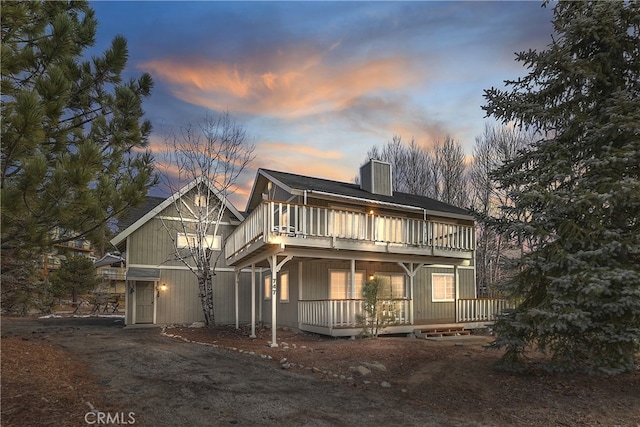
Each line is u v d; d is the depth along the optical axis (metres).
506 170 8.53
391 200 16.30
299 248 12.00
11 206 4.99
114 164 7.56
